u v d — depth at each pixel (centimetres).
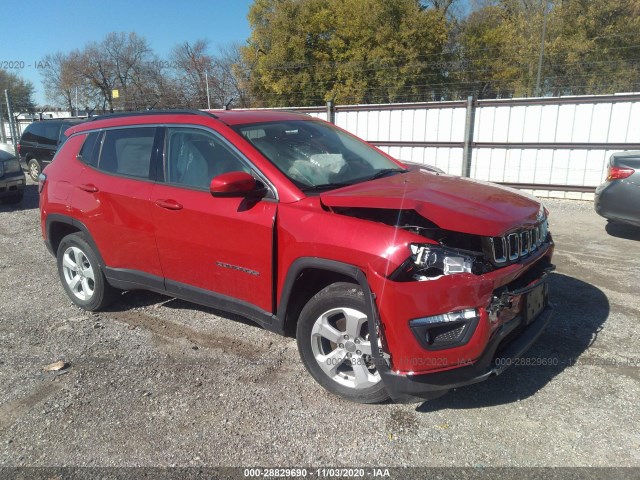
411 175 375
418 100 3278
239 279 348
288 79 3400
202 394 331
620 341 392
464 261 269
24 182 1048
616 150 986
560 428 290
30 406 322
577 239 712
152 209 385
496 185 366
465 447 277
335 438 286
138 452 278
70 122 1349
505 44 3519
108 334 423
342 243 289
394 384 278
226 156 358
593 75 3216
